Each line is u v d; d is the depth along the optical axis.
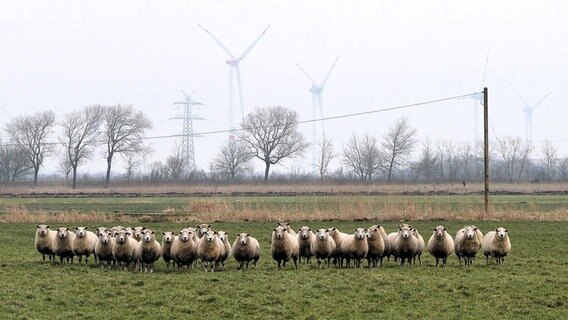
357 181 163.62
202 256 40.69
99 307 30.83
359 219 70.00
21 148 175.12
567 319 28.55
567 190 128.12
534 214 70.25
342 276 37.78
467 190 126.06
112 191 137.25
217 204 81.50
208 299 31.84
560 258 45.50
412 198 103.69
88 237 44.47
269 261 45.56
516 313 29.55
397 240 43.62
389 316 29.00
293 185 140.88
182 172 183.12
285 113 177.75
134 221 71.12
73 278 37.19
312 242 44.06
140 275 38.50
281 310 29.98
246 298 32.19
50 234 45.34
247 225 67.00
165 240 42.59
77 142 172.25
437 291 33.56
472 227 42.97
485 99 74.00
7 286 34.97
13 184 160.75
